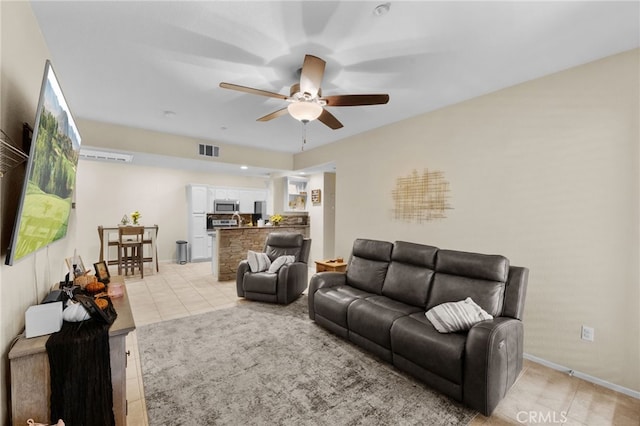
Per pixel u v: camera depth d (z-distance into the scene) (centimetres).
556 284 245
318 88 212
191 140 471
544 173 252
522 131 267
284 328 306
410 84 273
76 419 119
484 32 192
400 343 215
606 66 220
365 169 434
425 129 351
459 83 271
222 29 192
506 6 167
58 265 229
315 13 175
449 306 213
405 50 215
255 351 255
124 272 573
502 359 182
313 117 238
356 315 256
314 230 684
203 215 705
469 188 307
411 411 182
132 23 185
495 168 286
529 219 262
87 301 147
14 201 132
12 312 127
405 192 375
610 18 176
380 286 301
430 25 185
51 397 117
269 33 195
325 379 214
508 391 206
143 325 312
